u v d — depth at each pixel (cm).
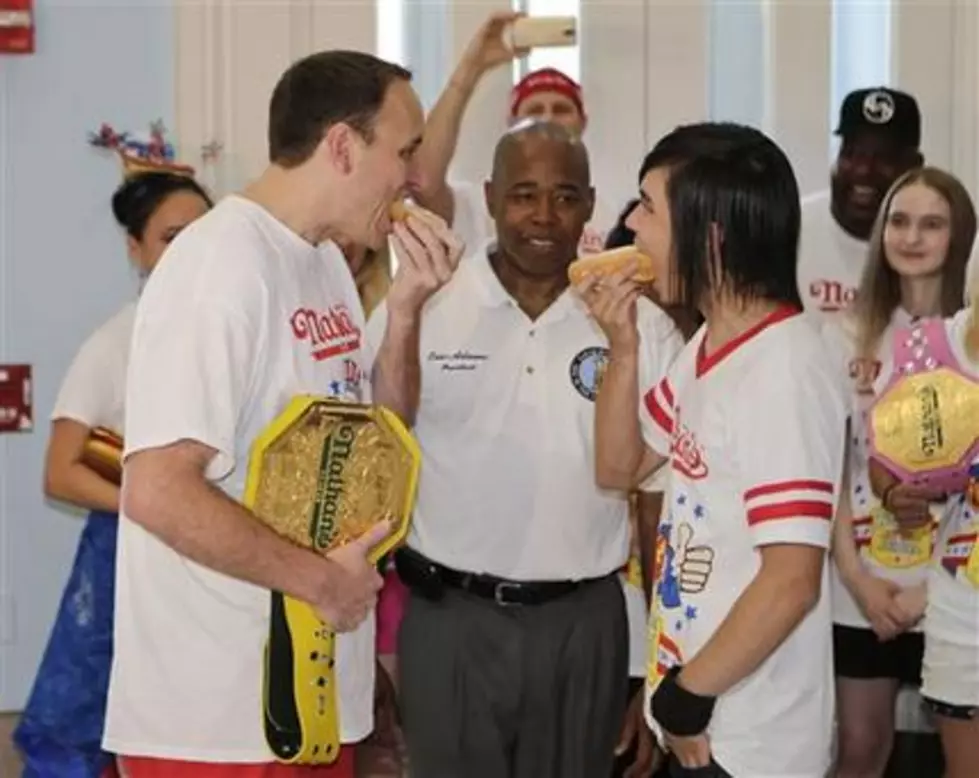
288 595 180
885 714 313
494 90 371
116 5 365
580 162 259
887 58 373
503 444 256
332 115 191
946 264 301
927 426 248
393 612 318
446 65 375
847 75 376
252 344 182
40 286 369
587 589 259
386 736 324
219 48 366
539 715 258
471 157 373
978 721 254
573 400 256
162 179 314
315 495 182
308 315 192
